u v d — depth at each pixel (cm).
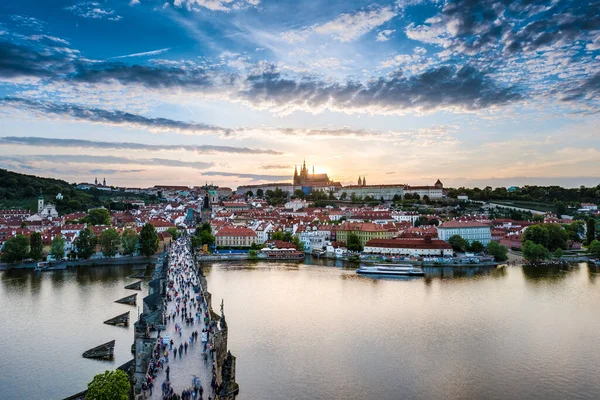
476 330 14750
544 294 19738
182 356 9119
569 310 17088
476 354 12762
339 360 12206
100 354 12256
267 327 14888
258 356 12375
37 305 17212
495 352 12938
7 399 9956
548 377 11356
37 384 10638
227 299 18738
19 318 15488
